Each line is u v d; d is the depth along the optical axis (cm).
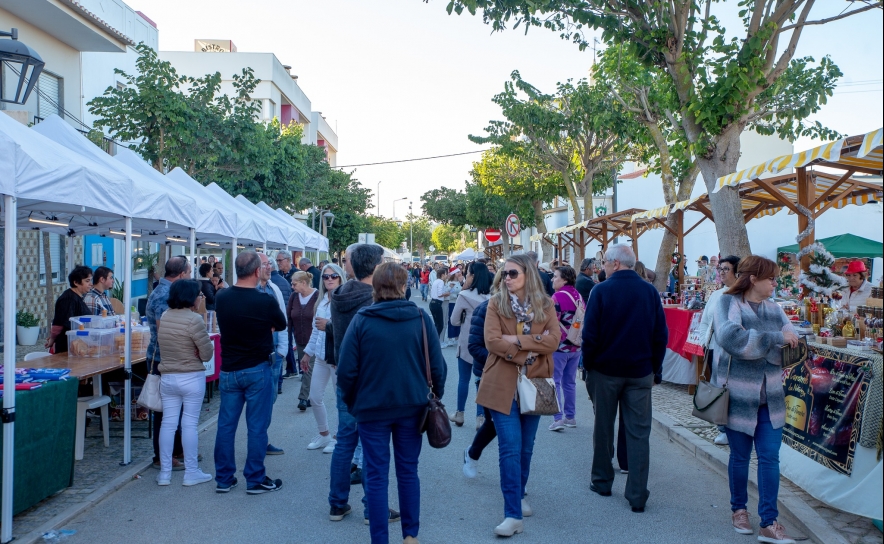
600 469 551
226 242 1458
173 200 762
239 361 552
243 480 596
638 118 1438
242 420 838
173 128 1491
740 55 899
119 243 2130
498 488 576
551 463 648
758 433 455
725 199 952
